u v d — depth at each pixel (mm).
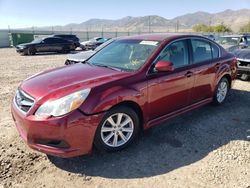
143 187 3043
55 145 3201
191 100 4695
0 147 3818
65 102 3127
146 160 3574
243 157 3674
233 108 5625
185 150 3840
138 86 3676
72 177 3201
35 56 19328
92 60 4656
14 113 3525
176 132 4395
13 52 23391
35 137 3197
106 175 3248
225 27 63906
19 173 3250
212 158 3645
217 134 4363
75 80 3584
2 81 8555
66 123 3084
